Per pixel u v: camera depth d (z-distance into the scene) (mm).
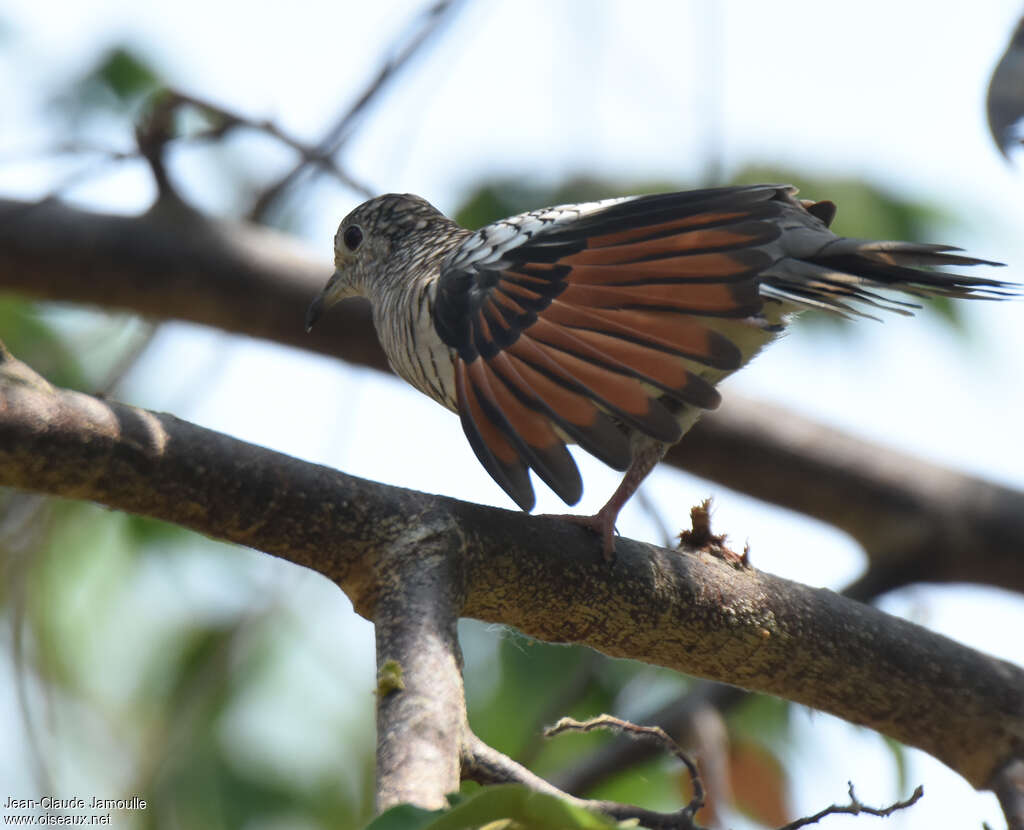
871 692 7910
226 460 6363
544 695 11258
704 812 9578
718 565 7555
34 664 11117
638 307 7133
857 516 12195
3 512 10898
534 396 6922
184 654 11891
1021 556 11898
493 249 8188
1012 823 7879
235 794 11422
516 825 4332
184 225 12289
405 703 5758
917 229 11781
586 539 7184
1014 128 7918
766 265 7137
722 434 12188
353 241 11484
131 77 12125
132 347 11492
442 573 6441
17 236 12133
